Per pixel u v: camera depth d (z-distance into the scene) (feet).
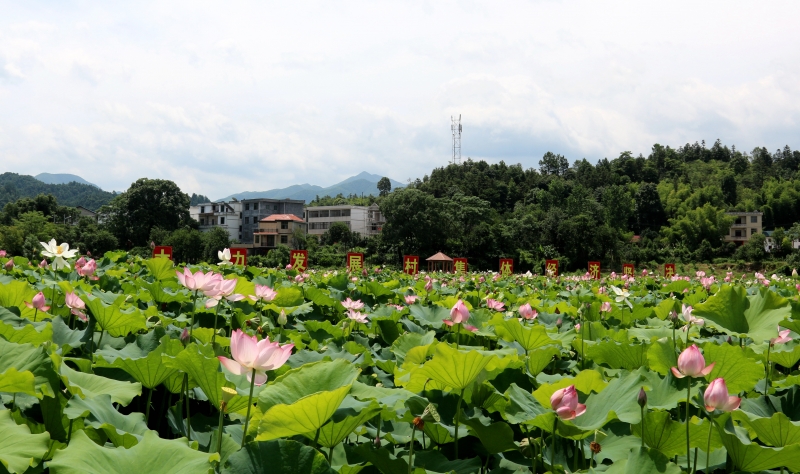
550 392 9.36
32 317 14.87
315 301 25.09
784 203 370.12
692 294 32.71
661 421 9.53
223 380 9.24
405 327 20.98
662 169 479.41
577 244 232.32
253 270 35.14
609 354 15.11
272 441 7.14
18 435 6.92
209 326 18.49
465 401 10.68
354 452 8.55
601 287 40.60
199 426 10.45
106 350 12.47
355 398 9.21
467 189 365.81
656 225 360.07
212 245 216.95
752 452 8.50
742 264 268.82
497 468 9.38
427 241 220.02
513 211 354.13
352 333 18.86
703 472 10.18
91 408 8.70
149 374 10.73
